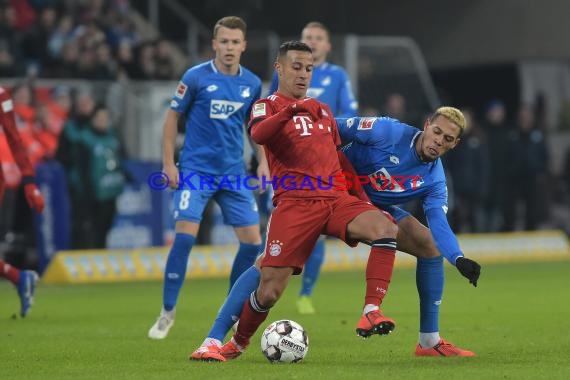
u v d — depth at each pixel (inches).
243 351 1123.3
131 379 981.2
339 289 2135.8
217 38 1396.4
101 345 1277.1
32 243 2338.8
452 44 3346.5
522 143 2977.4
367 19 3444.9
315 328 1459.2
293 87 1080.2
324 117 1085.8
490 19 3292.3
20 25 2819.9
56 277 2309.3
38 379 998.4
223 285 2260.1
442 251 1069.1
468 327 1457.9
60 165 2338.8
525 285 2187.5
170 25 3430.1
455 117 1070.4
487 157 2901.1
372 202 1128.8
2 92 1497.3
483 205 2989.7
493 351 1198.3
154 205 2501.2
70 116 2425.0
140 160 2493.8
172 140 1395.2
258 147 1411.2
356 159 1117.7
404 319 1562.5
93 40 2659.9
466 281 2298.2
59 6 2888.8
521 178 2997.0
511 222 3011.8
